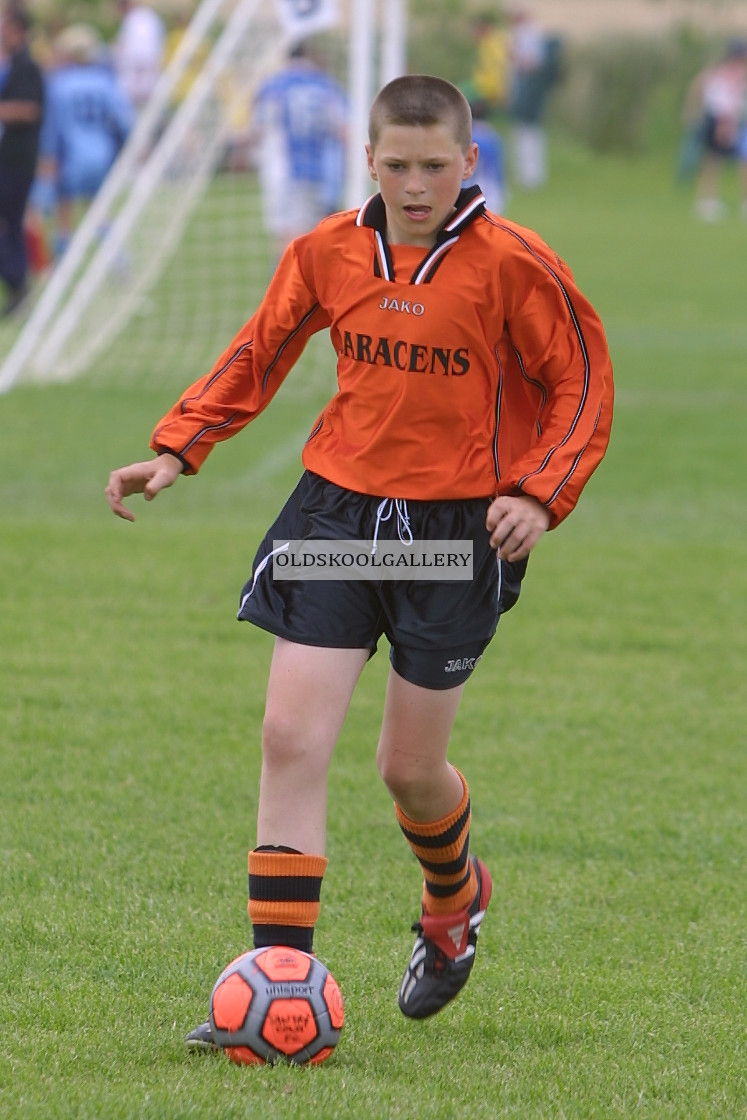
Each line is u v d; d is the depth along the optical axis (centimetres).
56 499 3178
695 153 11294
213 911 1436
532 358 1182
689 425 4044
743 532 3116
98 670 2164
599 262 7475
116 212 5462
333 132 5044
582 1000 1273
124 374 4381
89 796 1717
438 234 1160
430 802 1202
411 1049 1177
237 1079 1089
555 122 12494
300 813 1143
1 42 5272
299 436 3856
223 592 2575
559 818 1708
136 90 7250
